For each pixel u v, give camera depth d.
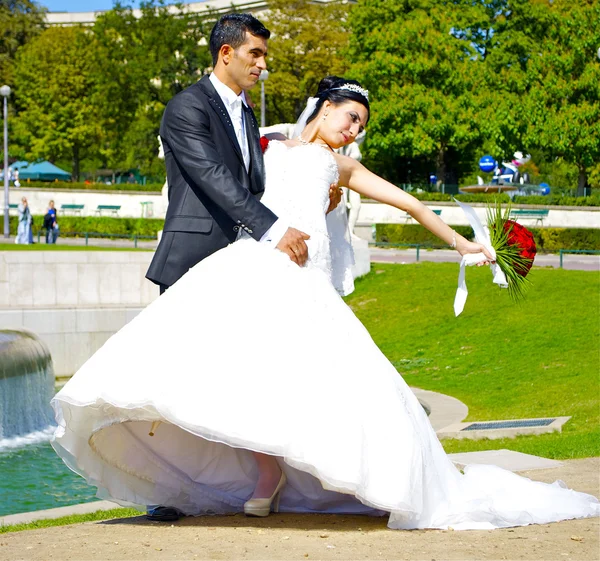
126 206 46.91
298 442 3.94
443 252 32.69
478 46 46.97
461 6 45.50
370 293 20.72
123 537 4.13
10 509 8.05
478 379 13.49
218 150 4.55
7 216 38.38
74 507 6.58
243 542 3.95
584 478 6.43
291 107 47.56
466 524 4.33
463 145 43.41
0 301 16.81
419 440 4.28
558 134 41.72
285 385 4.04
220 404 3.97
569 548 3.89
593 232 34.16
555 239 34.47
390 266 23.17
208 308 4.24
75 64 54.56
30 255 16.97
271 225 4.42
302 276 4.43
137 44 51.31
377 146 44.12
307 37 45.78
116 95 51.09
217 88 4.65
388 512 4.61
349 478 3.95
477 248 4.96
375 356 4.39
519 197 41.78
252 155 4.71
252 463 4.73
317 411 4.01
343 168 4.91
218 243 4.59
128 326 4.30
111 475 4.54
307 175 4.70
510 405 11.56
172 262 4.57
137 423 4.55
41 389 12.95
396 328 17.98
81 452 4.38
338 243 5.00
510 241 4.98
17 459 10.45
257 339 4.14
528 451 8.34
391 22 44.50
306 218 4.64
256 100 46.62
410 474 4.13
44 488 8.95
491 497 4.66
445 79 42.84
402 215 41.62
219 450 4.69
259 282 4.32
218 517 4.62
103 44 51.31
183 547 3.85
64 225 41.56
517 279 5.01
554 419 10.10
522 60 45.59
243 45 4.59
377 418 4.16
